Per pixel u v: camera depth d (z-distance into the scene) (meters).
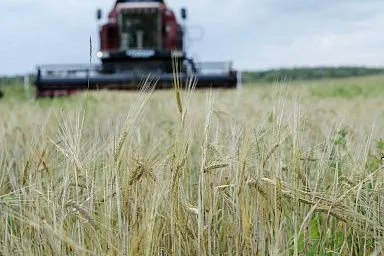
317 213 3.15
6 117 7.55
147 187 2.64
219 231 2.92
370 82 43.09
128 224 2.55
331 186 2.99
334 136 3.51
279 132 2.91
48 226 2.32
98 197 2.63
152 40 20.75
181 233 2.73
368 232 2.86
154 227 2.59
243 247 2.69
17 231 2.93
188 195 3.11
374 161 3.61
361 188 2.92
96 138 3.17
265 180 2.71
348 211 2.78
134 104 2.61
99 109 7.61
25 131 5.54
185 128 2.63
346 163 3.30
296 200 2.77
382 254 2.78
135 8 20.47
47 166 2.90
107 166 2.62
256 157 2.88
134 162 2.60
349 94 26.38
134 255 2.46
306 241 2.83
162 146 4.00
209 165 2.71
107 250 2.51
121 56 20.39
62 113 2.79
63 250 2.50
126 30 20.72
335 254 2.92
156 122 6.97
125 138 2.56
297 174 2.85
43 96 20.16
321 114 7.02
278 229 2.76
